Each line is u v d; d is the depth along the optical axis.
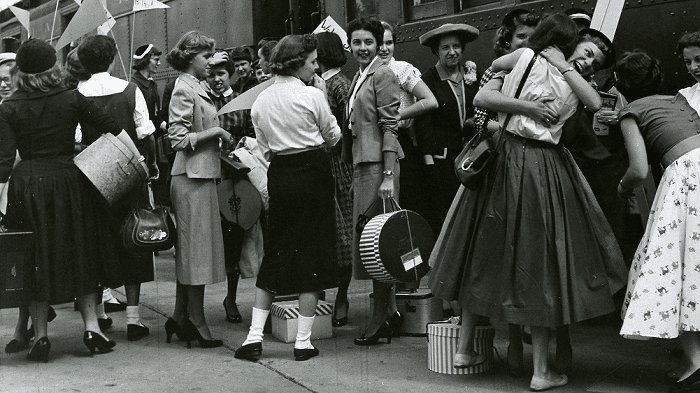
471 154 3.81
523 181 3.68
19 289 4.28
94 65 5.05
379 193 4.57
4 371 4.28
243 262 5.33
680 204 3.59
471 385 3.87
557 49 3.73
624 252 5.00
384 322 4.70
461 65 5.69
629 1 4.96
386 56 5.04
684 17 4.71
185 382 4.04
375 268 4.39
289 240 4.38
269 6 8.57
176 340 4.95
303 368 4.23
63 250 4.41
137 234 4.54
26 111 4.45
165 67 9.97
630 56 4.07
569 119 3.77
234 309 5.41
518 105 3.68
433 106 4.95
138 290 4.97
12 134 4.45
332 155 5.26
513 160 3.71
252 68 7.42
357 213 4.67
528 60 3.71
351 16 7.13
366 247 4.39
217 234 4.77
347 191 5.25
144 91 7.98
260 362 4.38
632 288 3.70
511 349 4.00
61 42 6.10
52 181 4.44
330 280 4.41
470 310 3.75
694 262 3.55
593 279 3.68
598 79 4.90
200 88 4.75
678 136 3.66
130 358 4.52
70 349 4.75
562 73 3.68
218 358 4.49
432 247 4.52
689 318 3.53
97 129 4.65
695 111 3.71
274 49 4.47
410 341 4.77
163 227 4.60
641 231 5.00
